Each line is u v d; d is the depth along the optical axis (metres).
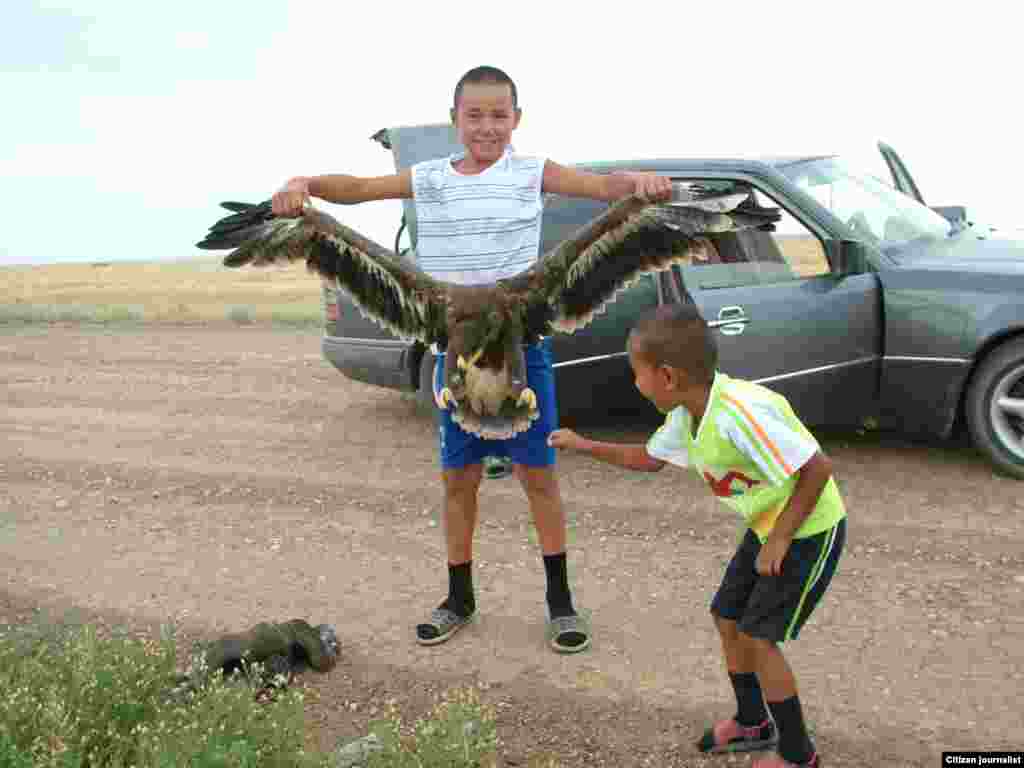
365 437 6.07
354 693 2.91
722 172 4.92
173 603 3.63
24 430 6.79
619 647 3.10
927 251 4.70
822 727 2.57
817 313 4.55
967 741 2.47
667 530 4.10
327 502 4.78
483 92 2.81
